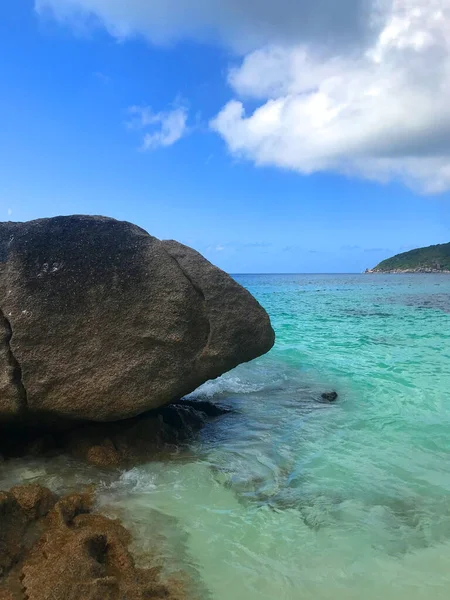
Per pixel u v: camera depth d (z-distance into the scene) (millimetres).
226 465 5457
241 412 7570
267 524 4219
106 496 4617
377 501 4668
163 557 3684
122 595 3156
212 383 9359
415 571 3621
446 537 4066
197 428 6758
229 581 3459
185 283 5629
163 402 5578
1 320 5188
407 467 5461
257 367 10938
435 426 6836
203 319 5684
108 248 5652
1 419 5297
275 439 6355
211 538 3977
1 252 5484
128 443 5609
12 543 3682
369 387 9078
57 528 3893
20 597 3143
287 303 30125
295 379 9820
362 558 3766
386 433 6566
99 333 5316
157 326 5453
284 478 5156
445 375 9969
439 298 33875
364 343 14117
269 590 3383
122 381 5289
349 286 59312
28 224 5785
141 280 5535
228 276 5988
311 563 3693
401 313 22906
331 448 6031
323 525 4223
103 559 3631
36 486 4238
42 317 5223
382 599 3320
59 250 5543
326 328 17562
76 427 5773
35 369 5145
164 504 4508
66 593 3070
